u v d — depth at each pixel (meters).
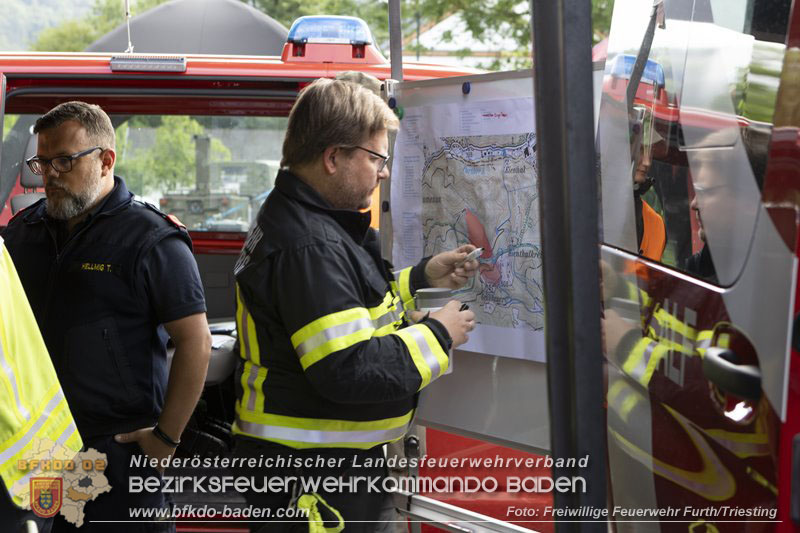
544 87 1.29
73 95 4.04
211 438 3.30
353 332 1.91
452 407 2.52
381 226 2.70
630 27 2.30
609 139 2.25
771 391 1.30
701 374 1.52
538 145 1.31
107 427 2.52
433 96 2.51
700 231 1.64
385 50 17.95
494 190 2.38
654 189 1.92
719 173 1.58
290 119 2.05
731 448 1.41
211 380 3.39
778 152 1.34
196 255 4.40
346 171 2.01
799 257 1.27
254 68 4.02
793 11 1.38
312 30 4.05
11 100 4.09
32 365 1.74
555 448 1.33
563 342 1.32
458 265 2.38
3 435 1.67
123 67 3.94
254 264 1.99
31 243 2.64
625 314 1.96
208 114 4.27
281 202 2.01
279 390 2.02
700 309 1.55
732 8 1.67
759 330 1.33
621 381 1.95
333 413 2.02
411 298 2.41
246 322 2.06
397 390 1.93
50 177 2.51
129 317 2.53
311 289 1.90
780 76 1.38
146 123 4.31
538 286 2.30
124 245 2.51
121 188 2.60
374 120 2.01
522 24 15.55
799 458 1.27
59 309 2.52
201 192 4.40
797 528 1.27
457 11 15.78
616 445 1.97
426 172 2.54
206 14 4.69
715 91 1.68
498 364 2.42
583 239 1.29
